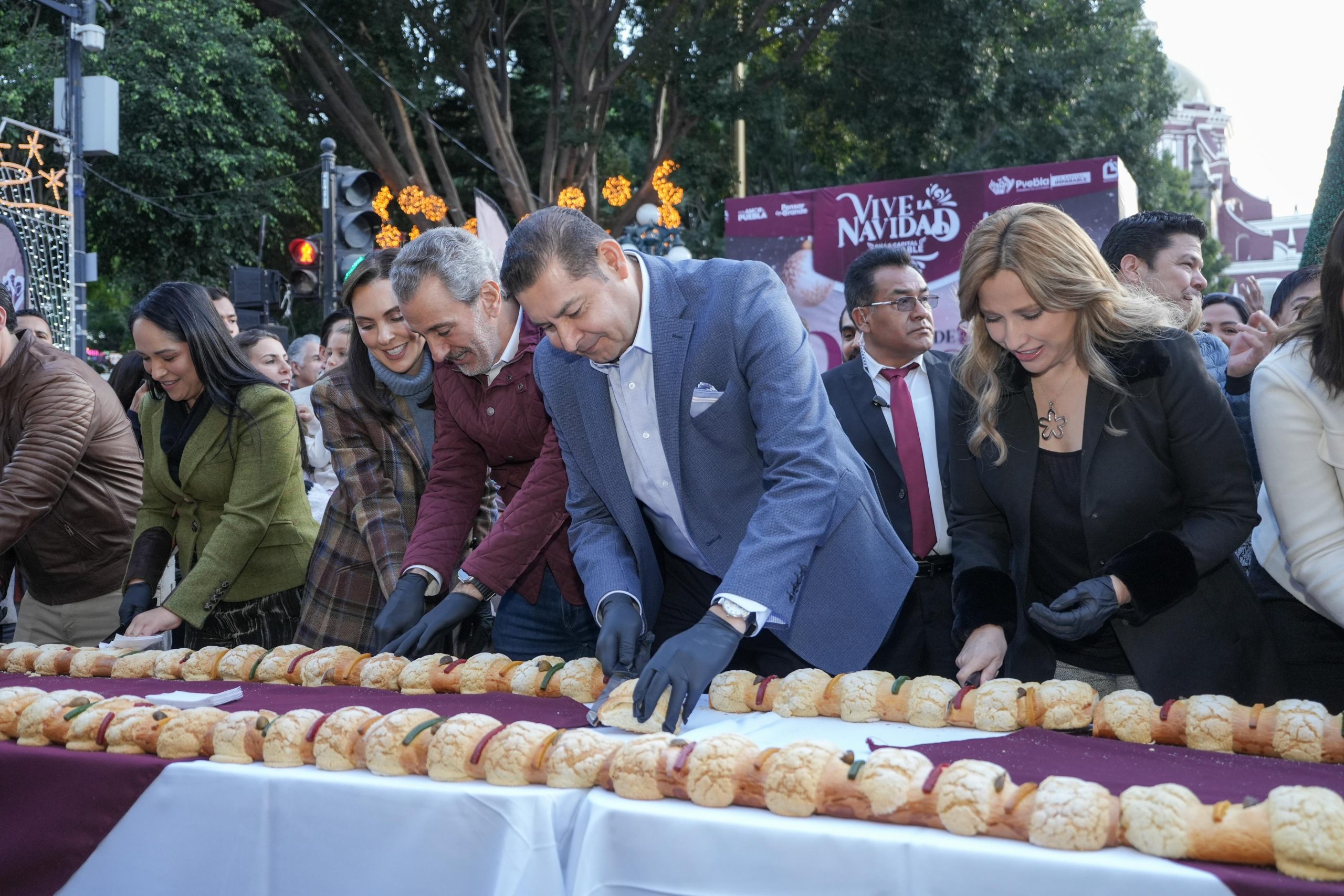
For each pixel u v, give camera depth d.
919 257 8.34
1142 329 1.91
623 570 2.01
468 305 2.19
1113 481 1.91
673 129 15.40
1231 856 1.15
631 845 1.32
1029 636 2.03
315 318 16.03
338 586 2.74
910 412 2.93
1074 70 16.38
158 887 1.55
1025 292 1.85
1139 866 1.12
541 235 1.77
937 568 2.85
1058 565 2.03
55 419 2.75
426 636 2.15
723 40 14.63
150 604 2.84
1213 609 1.95
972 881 1.18
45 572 3.06
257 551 2.83
